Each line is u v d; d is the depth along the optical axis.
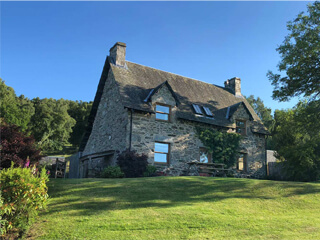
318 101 21.23
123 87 19.56
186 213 8.68
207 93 25.00
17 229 7.41
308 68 20.19
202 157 20.80
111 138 20.08
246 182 13.01
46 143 34.09
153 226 7.62
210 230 7.50
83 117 66.25
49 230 7.40
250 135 23.75
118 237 6.93
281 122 26.36
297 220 8.66
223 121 22.36
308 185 12.86
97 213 8.55
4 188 7.47
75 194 10.54
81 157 23.02
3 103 38.44
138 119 18.58
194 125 20.89
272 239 6.96
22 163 12.87
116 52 21.91
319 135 22.09
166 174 18.69
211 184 12.47
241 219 8.53
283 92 21.17
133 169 16.88
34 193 7.76
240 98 27.47
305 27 19.84
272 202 10.58
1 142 13.27
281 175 23.89
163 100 19.91
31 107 55.84
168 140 19.39
